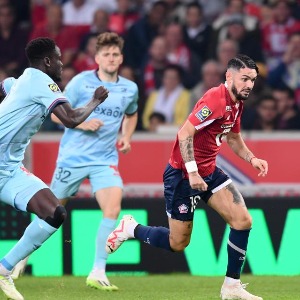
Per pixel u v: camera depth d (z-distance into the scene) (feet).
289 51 150.92
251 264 95.76
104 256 82.64
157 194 110.63
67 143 87.45
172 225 72.23
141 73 148.36
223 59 148.15
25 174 67.10
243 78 66.44
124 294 77.30
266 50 151.64
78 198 95.66
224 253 95.50
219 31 149.89
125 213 96.37
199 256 95.96
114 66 86.43
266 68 150.92
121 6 153.89
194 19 149.89
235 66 66.80
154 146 119.24
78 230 95.35
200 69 148.56
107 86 86.99
